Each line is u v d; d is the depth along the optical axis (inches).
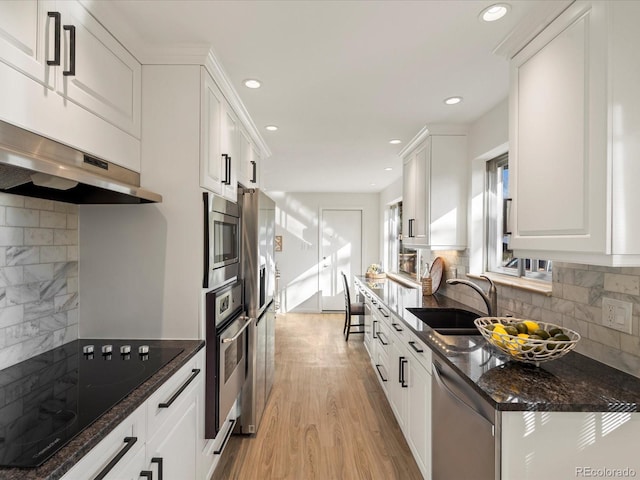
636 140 42.6
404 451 90.8
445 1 54.9
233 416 88.6
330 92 89.0
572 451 45.3
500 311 92.5
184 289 68.4
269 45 67.8
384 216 257.8
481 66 75.5
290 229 275.4
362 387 130.7
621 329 55.2
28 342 57.5
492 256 108.9
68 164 48.6
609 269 57.7
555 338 55.9
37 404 42.2
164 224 68.2
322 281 276.2
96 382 48.8
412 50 69.4
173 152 68.4
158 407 49.9
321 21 60.2
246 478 80.0
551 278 77.6
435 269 140.6
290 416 108.6
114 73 58.9
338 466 84.6
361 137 127.8
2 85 37.4
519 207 60.7
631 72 42.4
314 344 186.9
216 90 76.2
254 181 121.3
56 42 43.8
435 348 66.1
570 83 48.6
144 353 60.3
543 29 54.7
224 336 73.8
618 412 44.8
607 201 42.6
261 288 102.0
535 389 48.5
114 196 61.3
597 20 43.8
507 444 44.9
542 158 54.5
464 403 53.2
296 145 138.9
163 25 61.2
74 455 32.4
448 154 114.1
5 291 53.4
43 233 60.4
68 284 66.0
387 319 115.3
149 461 47.3
